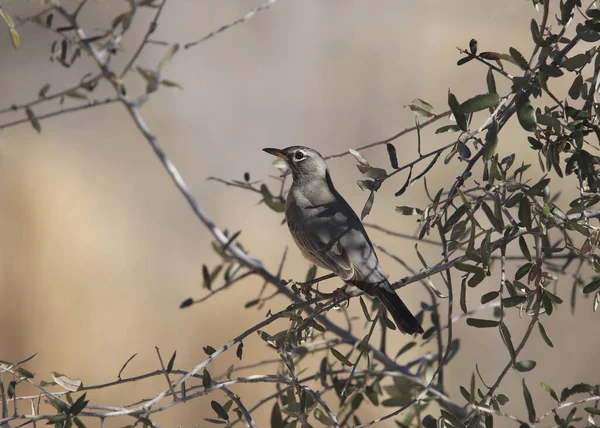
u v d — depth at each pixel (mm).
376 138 20984
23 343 14141
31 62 23297
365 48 22516
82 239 16766
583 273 12500
